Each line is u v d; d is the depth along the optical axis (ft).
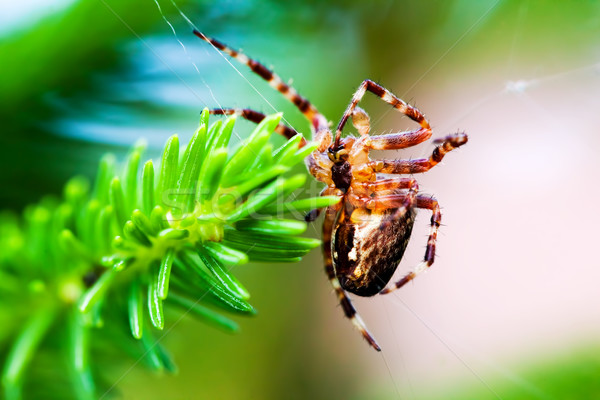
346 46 0.41
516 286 0.51
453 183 0.53
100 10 0.38
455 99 0.47
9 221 0.37
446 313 0.51
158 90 0.39
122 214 0.36
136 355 0.37
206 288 0.37
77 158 0.39
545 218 0.53
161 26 0.38
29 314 0.37
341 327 0.48
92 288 0.36
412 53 0.42
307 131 0.43
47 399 0.37
